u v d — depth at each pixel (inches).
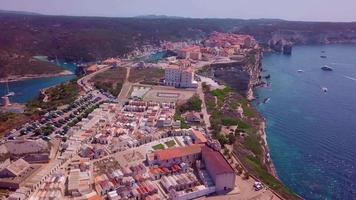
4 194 5305.1
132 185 5541.3
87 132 7682.1
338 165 7495.1
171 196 5310.0
